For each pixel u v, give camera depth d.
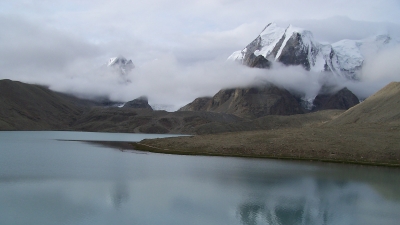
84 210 60.34
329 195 73.19
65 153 136.38
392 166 110.56
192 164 108.94
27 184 76.56
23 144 176.62
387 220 59.53
